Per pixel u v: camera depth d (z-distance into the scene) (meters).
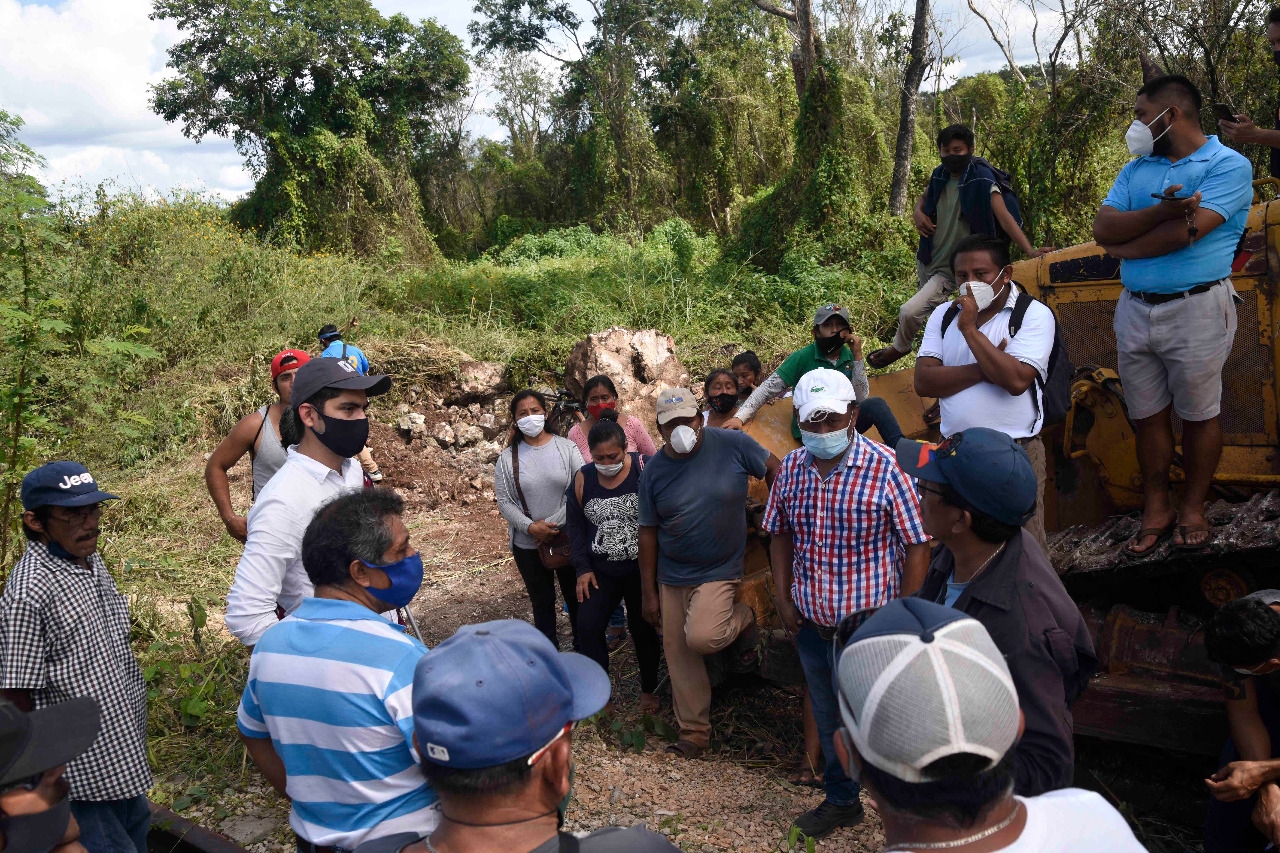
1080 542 4.75
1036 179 13.84
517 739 1.57
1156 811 4.45
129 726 3.24
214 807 4.21
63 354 10.30
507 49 42.78
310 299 13.88
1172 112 3.95
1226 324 4.03
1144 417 4.31
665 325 14.05
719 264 17.41
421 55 33.41
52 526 3.11
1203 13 11.45
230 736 4.83
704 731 4.96
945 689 1.38
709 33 35.16
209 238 15.65
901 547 3.87
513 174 42.47
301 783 2.29
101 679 3.15
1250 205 4.00
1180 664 4.26
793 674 4.88
